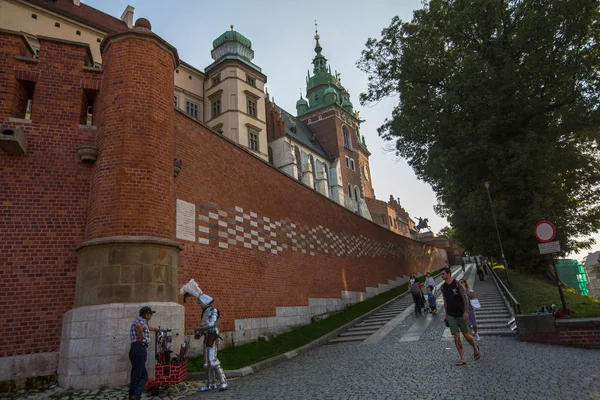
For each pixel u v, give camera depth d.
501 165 23.77
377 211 82.19
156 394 8.13
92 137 11.30
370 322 19.94
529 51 22.78
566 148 22.61
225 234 15.16
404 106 26.88
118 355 8.85
